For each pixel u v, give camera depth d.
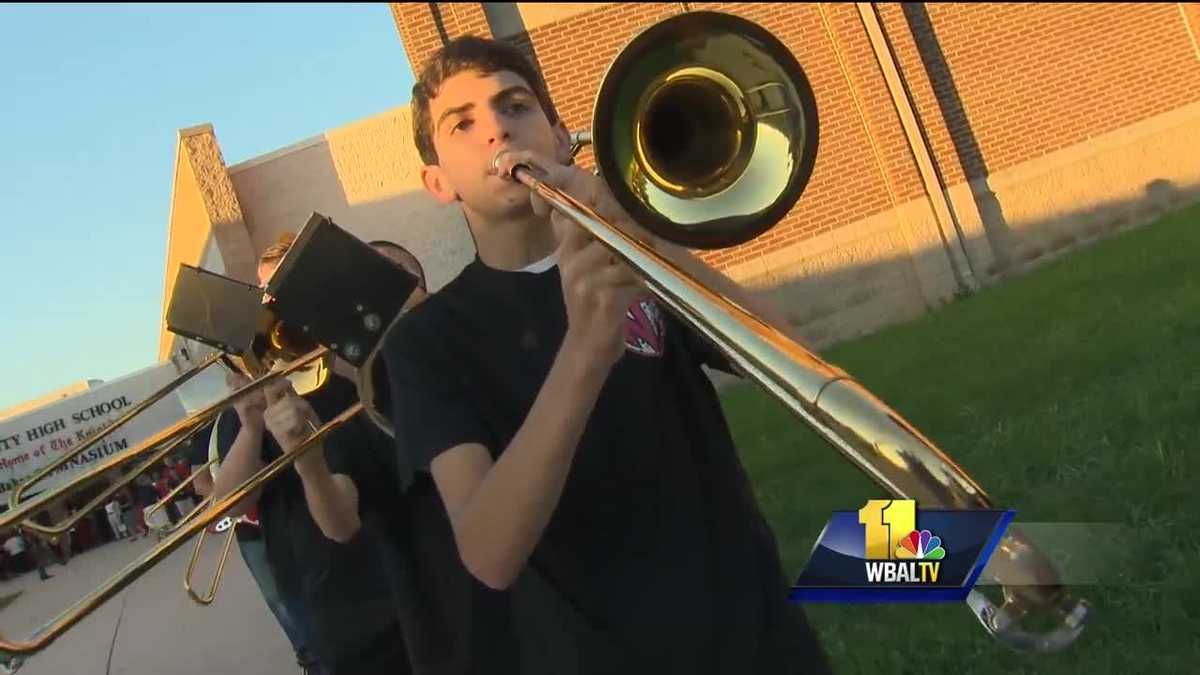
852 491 5.19
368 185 11.15
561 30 11.54
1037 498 3.97
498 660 1.79
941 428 5.87
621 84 1.43
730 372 1.85
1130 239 10.80
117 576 2.38
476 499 1.47
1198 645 2.86
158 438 2.79
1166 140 13.02
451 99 1.71
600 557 1.64
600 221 1.38
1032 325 7.88
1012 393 5.99
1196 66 13.19
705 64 1.48
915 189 12.15
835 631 3.72
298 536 2.95
